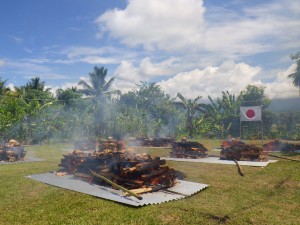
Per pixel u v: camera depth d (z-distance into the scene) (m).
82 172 12.71
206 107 43.16
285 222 7.17
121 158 11.38
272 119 40.56
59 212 8.06
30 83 48.47
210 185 10.98
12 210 8.31
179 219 7.41
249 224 7.07
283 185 10.87
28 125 32.81
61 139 34.94
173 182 10.67
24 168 15.50
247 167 15.12
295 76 33.91
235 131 40.72
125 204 8.62
